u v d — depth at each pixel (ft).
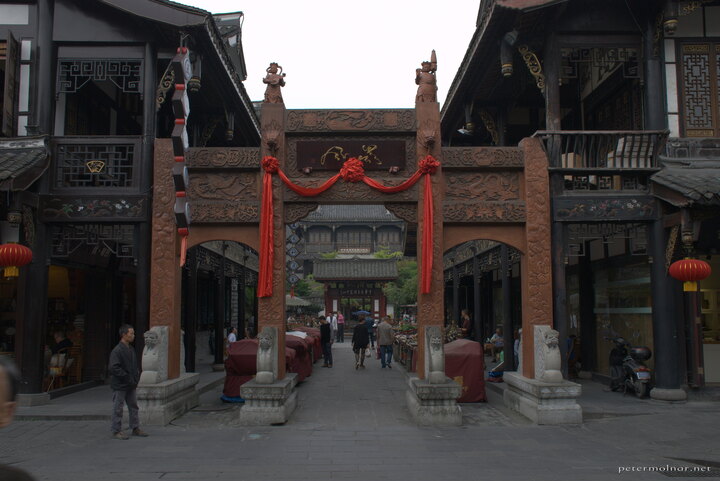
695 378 34.50
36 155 33.01
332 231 178.40
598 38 36.19
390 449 24.52
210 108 48.85
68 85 36.24
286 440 26.17
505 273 46.70
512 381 34.35
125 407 30.55
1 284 40.86
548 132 34.60
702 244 35.76
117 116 46.70
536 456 23.38
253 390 29.71
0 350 38.40
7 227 35.32
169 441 25.94
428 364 30.99
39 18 35.73
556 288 33.86
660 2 35.17
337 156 34.01
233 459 22.82
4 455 23.47
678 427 28.30
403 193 33.71
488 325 74.84
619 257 42.09
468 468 21.59
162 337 31.78
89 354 43.16
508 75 37.35
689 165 35.37
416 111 34.27
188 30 34.71
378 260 132.05
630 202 34.65
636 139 36.09
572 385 29.86
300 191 33.14
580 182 36.27
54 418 30.42
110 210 34.30
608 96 43.93
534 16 34.83
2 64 37.76
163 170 33.86
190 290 46.73
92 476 20.42
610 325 43.75
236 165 34.01
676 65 37.04
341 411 33.71
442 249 33.30
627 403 33.94
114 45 36.06
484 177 34.45
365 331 59.52
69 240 35.50
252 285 82.28
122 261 45.80
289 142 34.30
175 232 33.45
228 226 33.99
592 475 20.65
